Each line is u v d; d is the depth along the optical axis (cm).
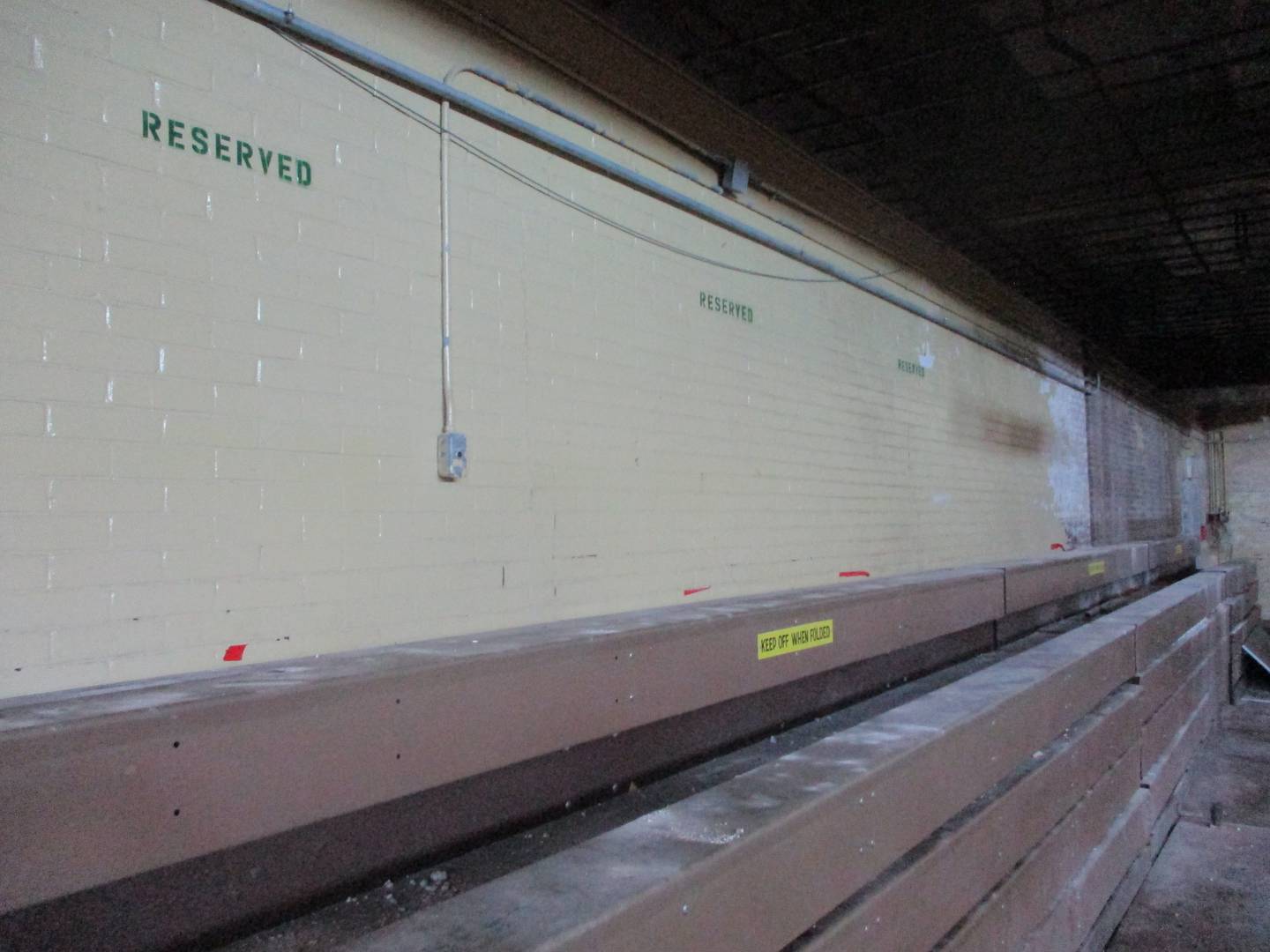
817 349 580
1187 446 1747
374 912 135
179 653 259
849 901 155
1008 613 383
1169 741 453
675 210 459
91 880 99
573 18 393
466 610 340
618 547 412
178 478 261
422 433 328
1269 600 1712
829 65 456
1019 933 223
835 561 588
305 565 290
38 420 235
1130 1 407
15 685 229
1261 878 382
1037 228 728
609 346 414
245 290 279
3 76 232
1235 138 557
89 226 246
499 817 168
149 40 260
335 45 303
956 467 781
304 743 122
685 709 198
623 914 104
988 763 212
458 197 346
